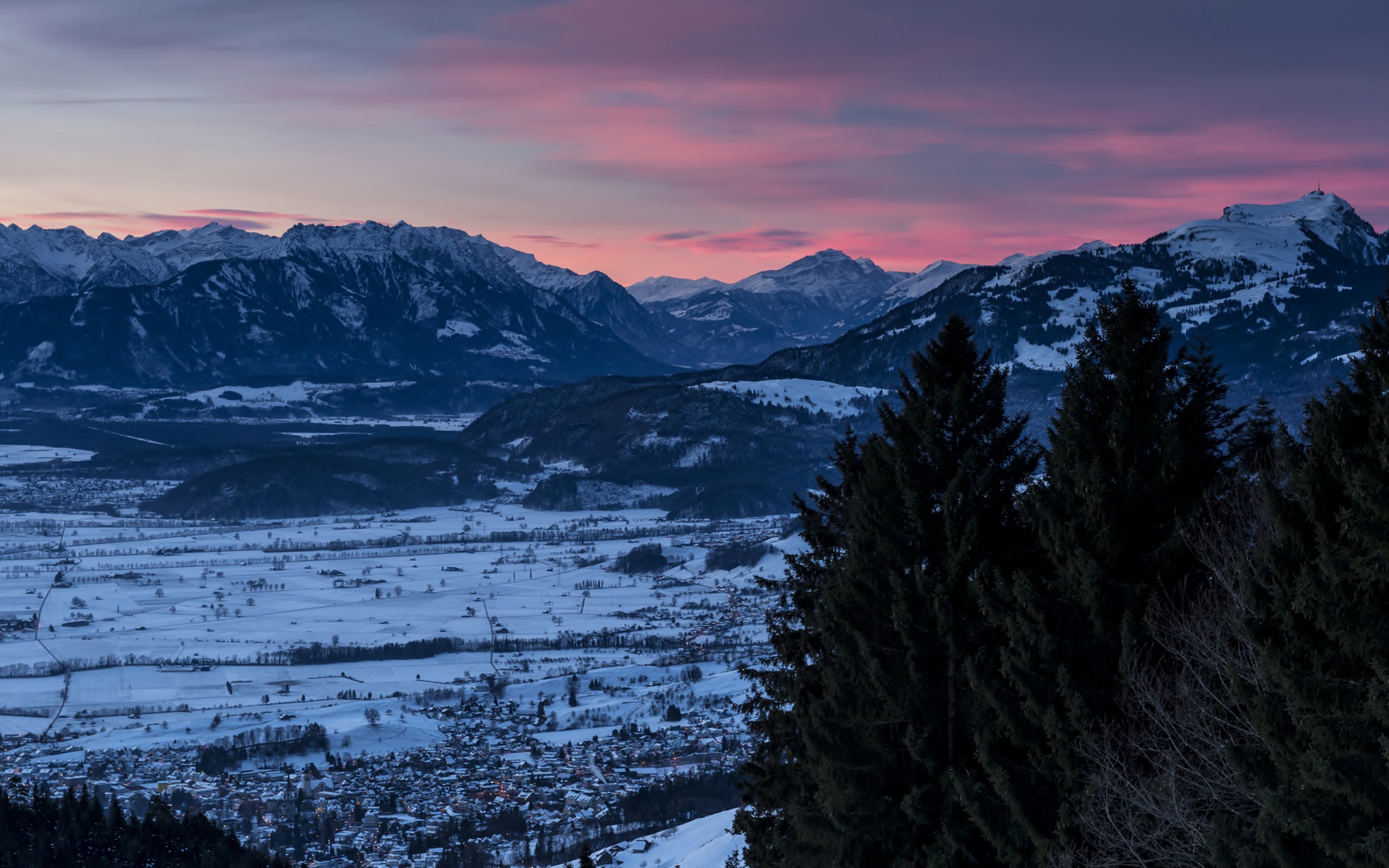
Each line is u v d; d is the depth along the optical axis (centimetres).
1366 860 3048
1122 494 4103
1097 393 4347
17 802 15788
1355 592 3231
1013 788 4009
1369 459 3275
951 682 4459
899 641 4659
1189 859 3662
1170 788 3666
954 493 4584
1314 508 3366
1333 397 3503
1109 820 3759
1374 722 3117
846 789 4616
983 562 4428
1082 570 3994
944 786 4431
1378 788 3077
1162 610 3953
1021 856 4097
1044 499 4247
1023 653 4059
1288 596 3384
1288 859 3228
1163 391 4200
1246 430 4447
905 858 4572
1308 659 3369
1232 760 3384
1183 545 3997
